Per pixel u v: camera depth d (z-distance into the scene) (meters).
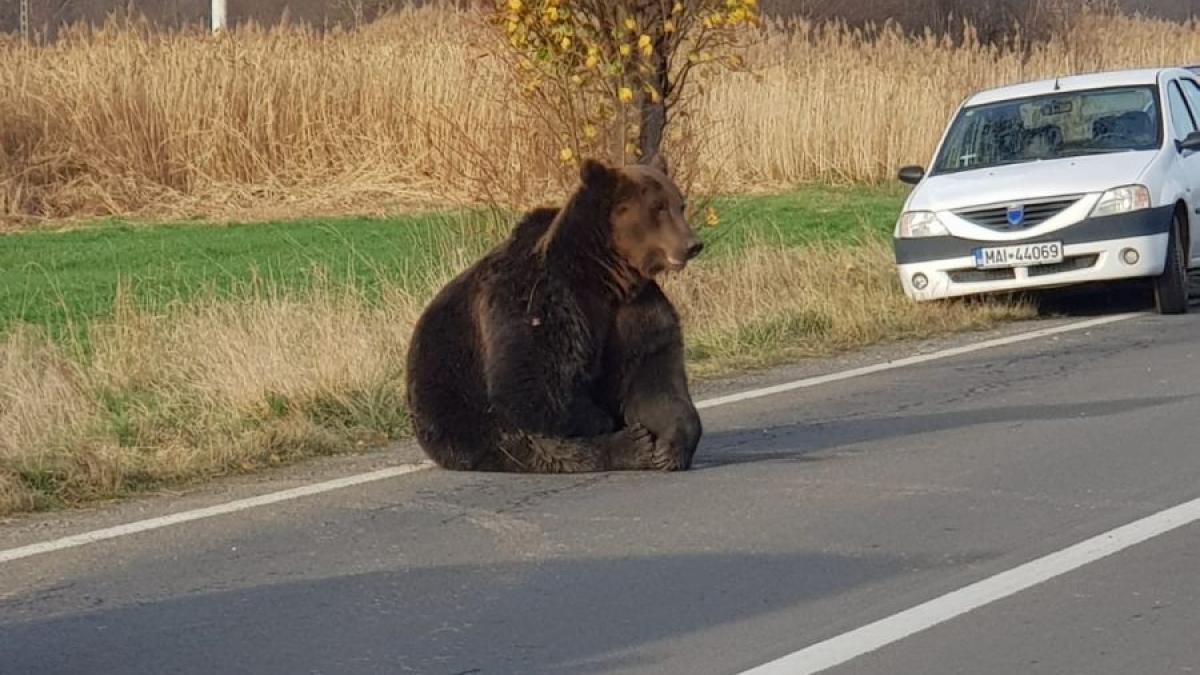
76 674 6.63
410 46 28.38
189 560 8.38
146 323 14.12
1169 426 10.57
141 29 27.55
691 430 9.64
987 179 16.00
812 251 18.33
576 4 15.38
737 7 15.52
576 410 9.56
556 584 7.62
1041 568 7.57
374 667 6.57
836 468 9.81
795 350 14.57
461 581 7.75
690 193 16.78
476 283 9.82
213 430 11.38
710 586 7.49
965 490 9.13
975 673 6.27
